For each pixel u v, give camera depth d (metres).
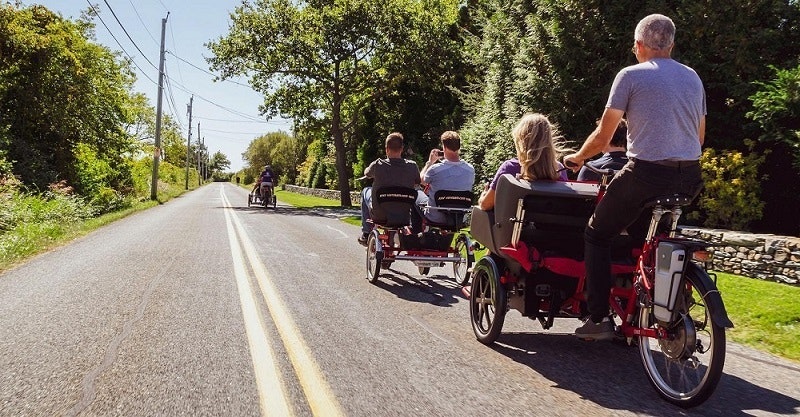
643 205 3.65
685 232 10.30
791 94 10.45
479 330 4.96
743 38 12.98
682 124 3.54
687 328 3.44
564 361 4.37
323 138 48.59
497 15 19.55
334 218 21.33
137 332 4.93
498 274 4.68
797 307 5.82
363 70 37.78
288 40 36.69
